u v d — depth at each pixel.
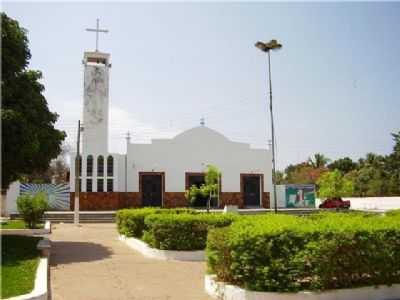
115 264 11.84
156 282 9.60
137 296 8.32
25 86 14.30
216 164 38.72
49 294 8.35
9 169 14.02
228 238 8.23
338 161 75.62
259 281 7.55
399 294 8.14
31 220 21.19
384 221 9.05
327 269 7.66
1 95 13.09
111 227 25.16
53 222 28.89
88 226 25.88
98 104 35.62
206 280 8.87
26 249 13.12
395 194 53.62
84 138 34.97
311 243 7.64
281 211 35.69
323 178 41.91
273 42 32.09
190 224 12.88
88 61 36.22
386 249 8.12
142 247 14.13
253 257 7.62
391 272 8.17
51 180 57.34
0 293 7.34
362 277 8.32
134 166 36.69
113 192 35.06
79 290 8.76
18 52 14.22
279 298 7.44
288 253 7.57
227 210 30.91
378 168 57.50
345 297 7.72
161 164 37.41
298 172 69.69
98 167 35.06
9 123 12.65
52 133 15.29
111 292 8.60
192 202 37.78
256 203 39.75
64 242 17.16
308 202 41.75
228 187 38.88
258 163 40.03
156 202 36.97
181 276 10.29
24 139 13.03
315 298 7.53
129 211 17.19
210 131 38.91
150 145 37.28
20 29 14.54
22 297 7.04
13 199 32.97
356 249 7.91
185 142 38.16
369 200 45.19
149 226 14.20
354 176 58.03
